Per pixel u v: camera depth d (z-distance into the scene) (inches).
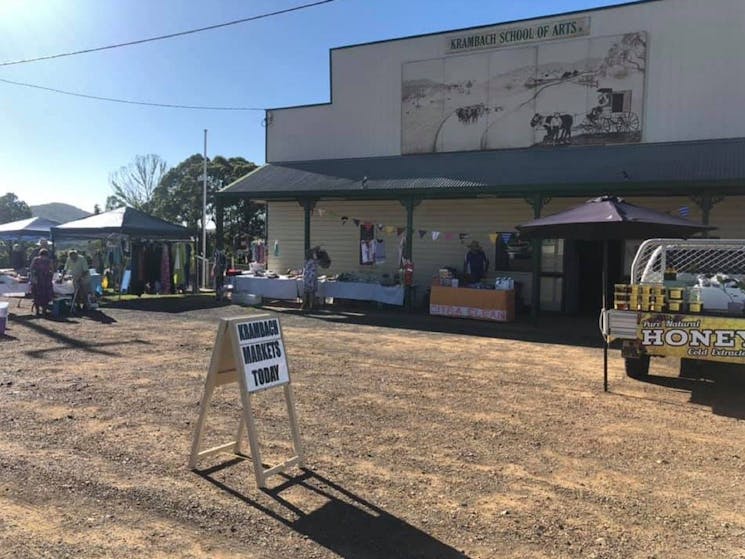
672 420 236.1
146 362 339.6
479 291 547.2
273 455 193.5
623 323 287.7
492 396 271.9
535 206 539.8
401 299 609.3
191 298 730.8
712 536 141.9
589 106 608.4
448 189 568.1
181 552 132.5
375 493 164.4
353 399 263.7
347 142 745.6
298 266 777.6
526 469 183.0
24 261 920.3
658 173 492.4
